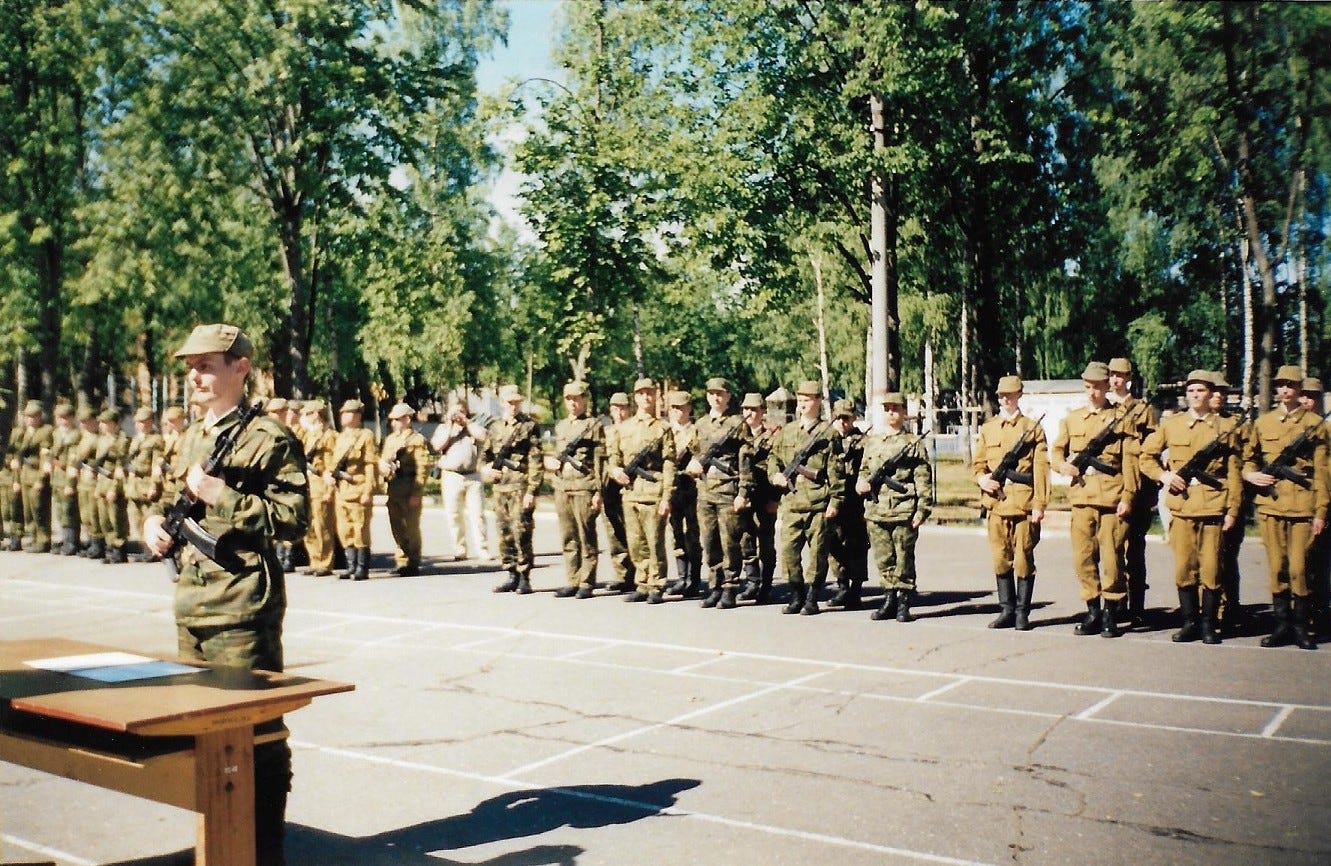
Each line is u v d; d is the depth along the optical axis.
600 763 6.13
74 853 4.92
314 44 24.31
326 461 14.44
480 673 8.44
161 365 35.62
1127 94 23.36
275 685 3.90
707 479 11.45
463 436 16.16
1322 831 4.95
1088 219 24.69
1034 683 7.82
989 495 10.00
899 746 6.35
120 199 23.59
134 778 3.69
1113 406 9.66
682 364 62.34
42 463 17.98
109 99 24.69
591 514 12.23
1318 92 22.09
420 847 4.89
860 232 22.94
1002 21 21.98
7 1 22.78
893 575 10.52
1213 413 9.44
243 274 28.33
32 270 24.03
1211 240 31.19
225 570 4.59
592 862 4.70
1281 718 6.83
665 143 25.22
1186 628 9.30
